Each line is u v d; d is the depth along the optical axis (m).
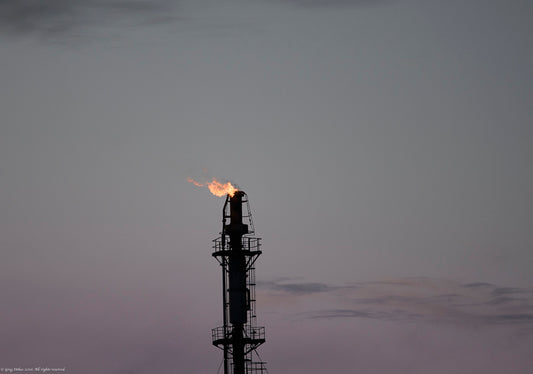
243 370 179.00
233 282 181.12
